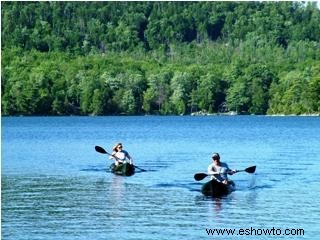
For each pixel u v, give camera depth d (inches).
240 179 2800.2
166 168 3228.3
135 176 2896.2
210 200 2246.6
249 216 1998.0
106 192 2428.6
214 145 5014.8
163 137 6176.2
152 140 5703.7
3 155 4050.2
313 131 7258.9
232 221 1939.0
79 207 2143.2
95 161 3614.7
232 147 4798.2
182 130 7642.7
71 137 6112.2
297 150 4473.4
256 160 3693.4
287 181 2733.8
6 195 2374.5
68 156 3961.6
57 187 2561.5
